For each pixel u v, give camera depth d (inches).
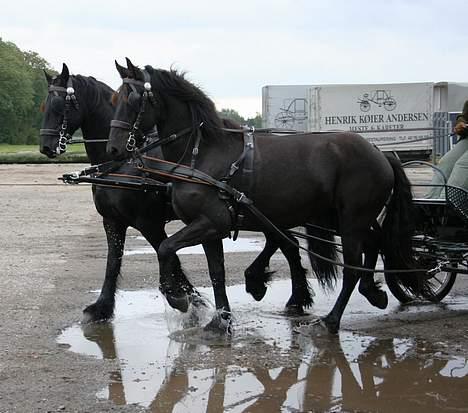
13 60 3764.8
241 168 258.1
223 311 265.9
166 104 258.7
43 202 764.0
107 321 285.1
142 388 209.0
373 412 191.8
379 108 1201.4
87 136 304.5
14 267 396.8
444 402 199.2
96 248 466.6
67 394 203.6
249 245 488.1
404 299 313.6
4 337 261.1
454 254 288.2
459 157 310.3
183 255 440.1
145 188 276.7
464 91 1239.5
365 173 268.2
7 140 3804.1
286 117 1242.0
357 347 249.8
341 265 270.1
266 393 205.3
